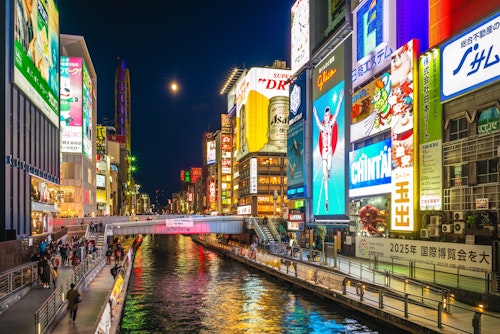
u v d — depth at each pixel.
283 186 124.00
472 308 25.88
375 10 54.25
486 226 33.34
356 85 58.59
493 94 33.91
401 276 31.59
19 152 46.69
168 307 34.41
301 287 40.03
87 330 21.05
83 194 95.75
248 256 62.06
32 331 19.66
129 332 27.42
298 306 33.78
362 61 57.22
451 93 37.84
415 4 48.84
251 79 125.31
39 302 25.48
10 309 23.83
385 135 51.81
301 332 26.55
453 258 34.41
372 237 46.88
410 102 42.72
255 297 38.00
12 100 44.47
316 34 79.06
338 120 66.94
